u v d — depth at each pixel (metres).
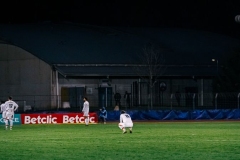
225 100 116.25
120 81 129.25
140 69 131.00
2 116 89.31
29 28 139.75
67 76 123.31
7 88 130.00
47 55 126.00
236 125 87.81
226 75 135.38
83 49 133.88
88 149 46.88
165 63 135.38
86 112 89.31
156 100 128.50
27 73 127.44
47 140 57.22
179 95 123.44
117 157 40.88
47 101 123.00
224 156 41.09
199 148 47.12
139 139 57.62
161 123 97.12
